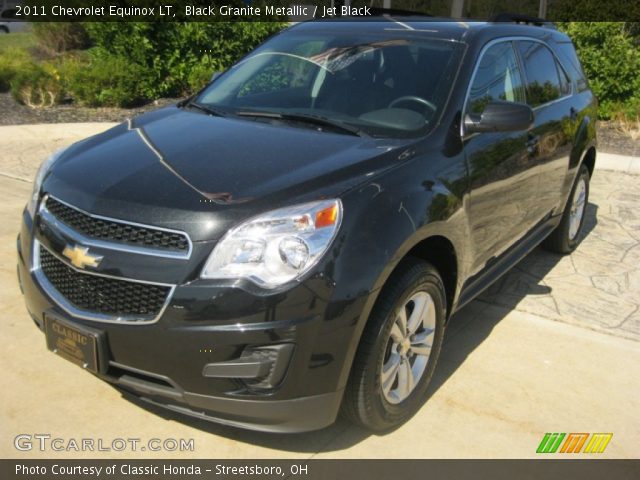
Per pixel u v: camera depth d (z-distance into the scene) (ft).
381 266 8.98
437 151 10.80
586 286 16.30
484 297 15.47
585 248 18.95
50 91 34.06
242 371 8.53
